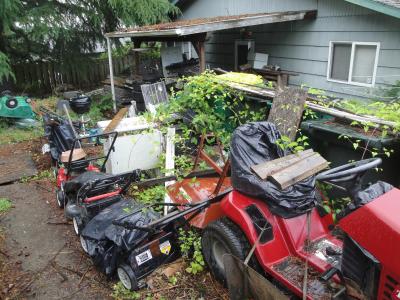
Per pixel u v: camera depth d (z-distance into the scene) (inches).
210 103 222.7
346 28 272.4
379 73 257.3
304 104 165.8
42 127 357.1
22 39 488.1
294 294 111.0
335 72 291.1
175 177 194.4
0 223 189.6
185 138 214.7
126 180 176.7
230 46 390.3
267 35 340.5
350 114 154.9
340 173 96.0
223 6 406.3
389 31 244.5
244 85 209.8
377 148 135.0
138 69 455.2
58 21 443.8
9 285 142.0
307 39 304.8
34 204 210.1
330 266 106.8
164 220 133.3
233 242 119.7
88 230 146.5
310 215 122.3
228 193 133.9
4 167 267.0
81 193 160.1
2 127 356.8
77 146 238.8
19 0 417.1
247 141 128.6
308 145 164.9
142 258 134.7
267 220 117.0
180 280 139.3
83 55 521.3
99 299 134.1
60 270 151.2
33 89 505.4
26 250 165.8
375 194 91.0
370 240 84.4
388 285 83.3
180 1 469.1
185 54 436.8
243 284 113.0
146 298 131.4
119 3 456.8
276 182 112.0
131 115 314.7
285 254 115.9
